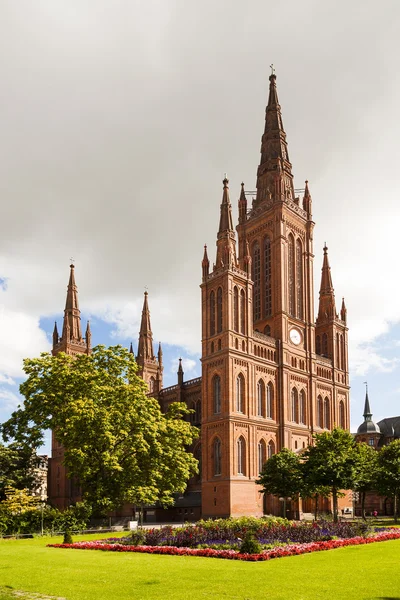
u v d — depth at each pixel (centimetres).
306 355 12188
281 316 11725
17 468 9612
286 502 10538
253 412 10494
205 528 4566
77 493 12688
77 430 6606
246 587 2561
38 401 7075
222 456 9956
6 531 6234
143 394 7569
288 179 13238
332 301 13362
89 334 14725
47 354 7506
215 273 10831
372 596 2320
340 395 13000
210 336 10738
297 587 2538
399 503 12988
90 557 3909
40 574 3092
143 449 6806
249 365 10600
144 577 2906
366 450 9188
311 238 13000
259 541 4262
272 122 13562
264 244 12650
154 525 9069
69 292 14800
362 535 4969
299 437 11394
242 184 13462
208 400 10475
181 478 7712
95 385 7075
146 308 16650
